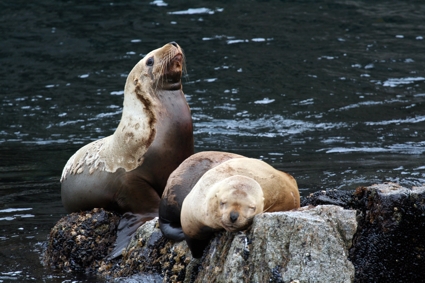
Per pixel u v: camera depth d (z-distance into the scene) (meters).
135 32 80.25
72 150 51.81
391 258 22.36
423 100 61.53
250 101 62.75
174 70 32.03
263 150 49.03
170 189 25.86
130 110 31.81
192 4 89.06
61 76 70.25
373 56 73.38
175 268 24.83
